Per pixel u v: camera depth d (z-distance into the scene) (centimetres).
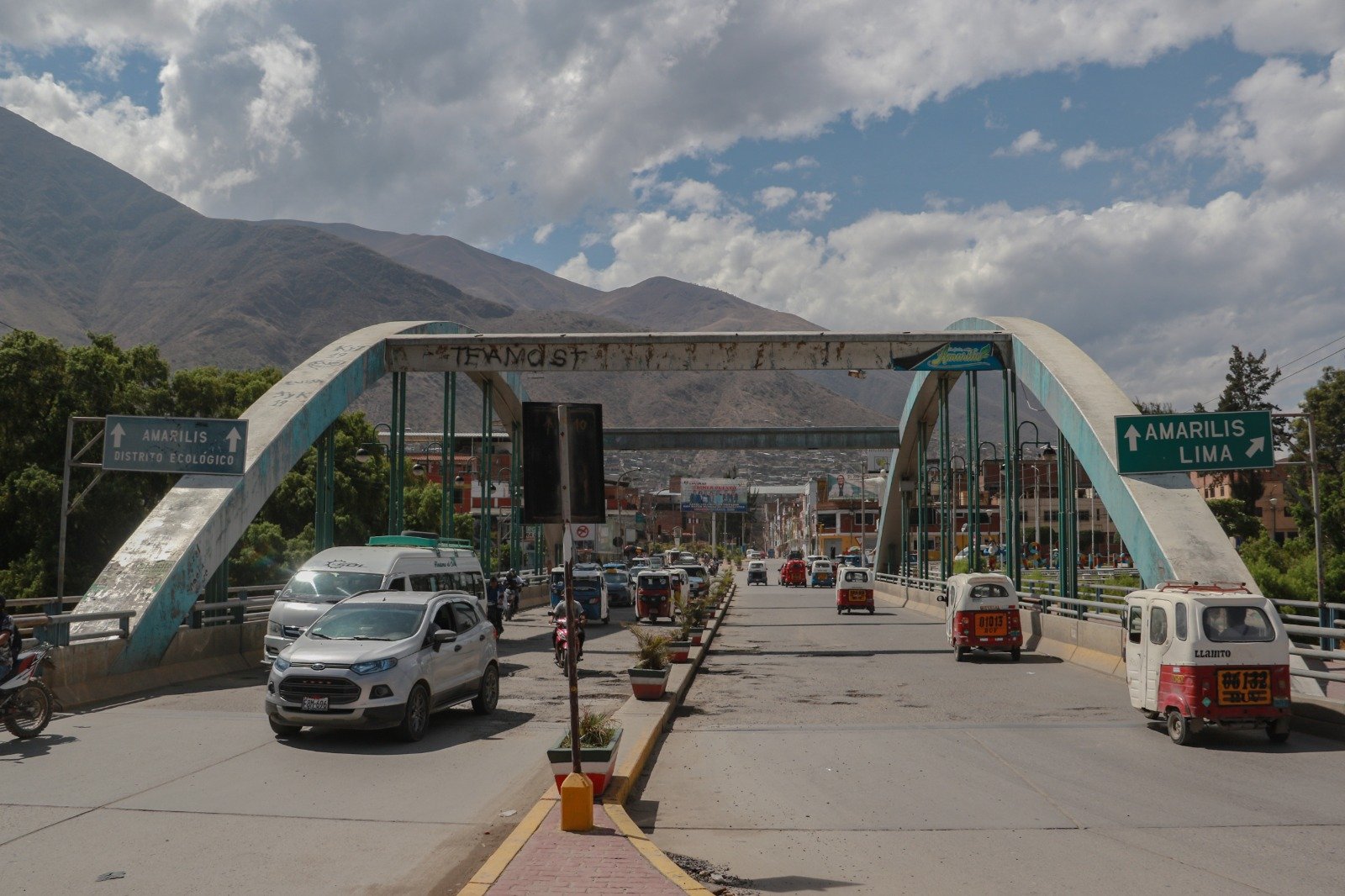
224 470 2256
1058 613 2775
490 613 2736
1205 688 1316
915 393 5194
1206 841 857
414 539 2298
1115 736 1407
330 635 1362
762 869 773
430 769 1105
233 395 4362
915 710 1673
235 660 2155
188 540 2062
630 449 7112
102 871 714
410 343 3291
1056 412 2794
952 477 4775
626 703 1584
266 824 852
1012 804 996
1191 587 1441
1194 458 2184
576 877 681
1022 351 3097
